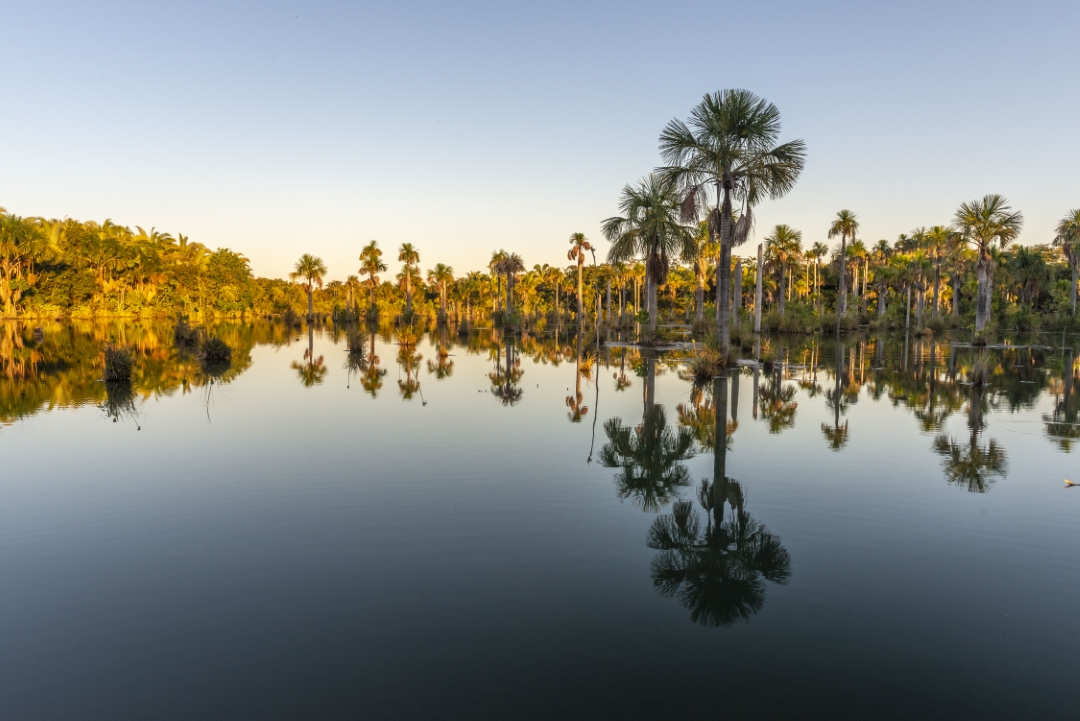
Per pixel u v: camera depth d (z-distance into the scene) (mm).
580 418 12758
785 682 3740
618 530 6355
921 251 63469
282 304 103000
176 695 3605
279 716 3400
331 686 3680
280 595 4902
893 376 20281
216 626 4422
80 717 3412
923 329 45906
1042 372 21391
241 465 8922
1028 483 8039
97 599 4844
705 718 3375
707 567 5441
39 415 12953
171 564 5504
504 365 24938
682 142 21094
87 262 66750
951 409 13844
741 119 20422
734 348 24078
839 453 9711
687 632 4332
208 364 24203
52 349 29109
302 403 14750
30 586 5078
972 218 37156
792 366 23250
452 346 37281
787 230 57031
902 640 4250
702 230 40906
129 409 13773
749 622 4480
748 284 73812
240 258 99188
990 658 4035
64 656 4047
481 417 12859
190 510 6969
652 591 4973
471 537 6148
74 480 8164
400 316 74500
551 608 4688
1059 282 58531
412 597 4859
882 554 5754
